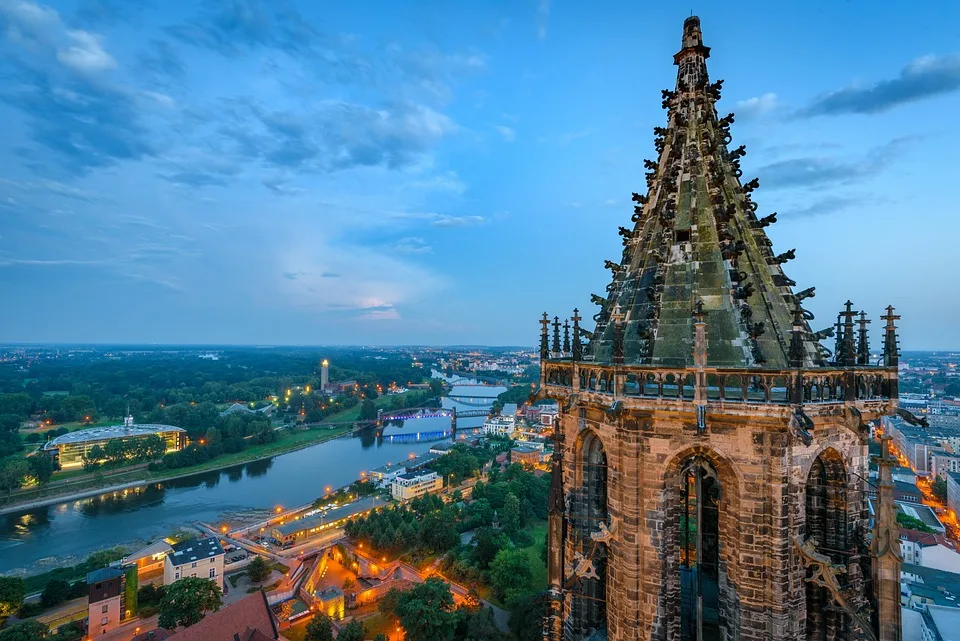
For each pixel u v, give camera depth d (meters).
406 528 189.00
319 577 175.75
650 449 23.62
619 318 26.08
